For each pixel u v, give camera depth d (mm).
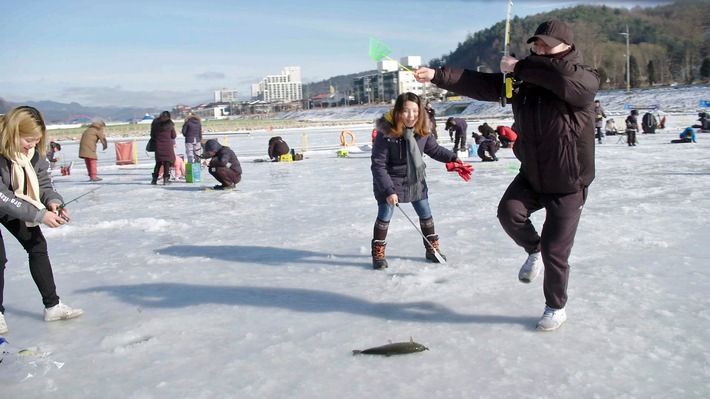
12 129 3602
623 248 5336
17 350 3301
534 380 2789
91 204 10242
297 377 2934
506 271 4699
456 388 2742
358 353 3189
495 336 3361
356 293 4336
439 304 3969
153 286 4777
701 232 5852
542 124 3305
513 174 12258
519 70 3258
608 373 2836
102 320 3975
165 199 10656
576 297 3990
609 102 70125
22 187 3691
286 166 17297
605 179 10555
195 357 3252
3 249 3805
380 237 5016
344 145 24266
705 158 13977
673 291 4043
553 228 3381
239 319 3871
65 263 5742
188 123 16672
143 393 2826
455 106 99188
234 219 8117
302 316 3875
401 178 4961
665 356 3008
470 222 6910
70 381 3004
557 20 3318
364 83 164500
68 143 45375
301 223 7535
